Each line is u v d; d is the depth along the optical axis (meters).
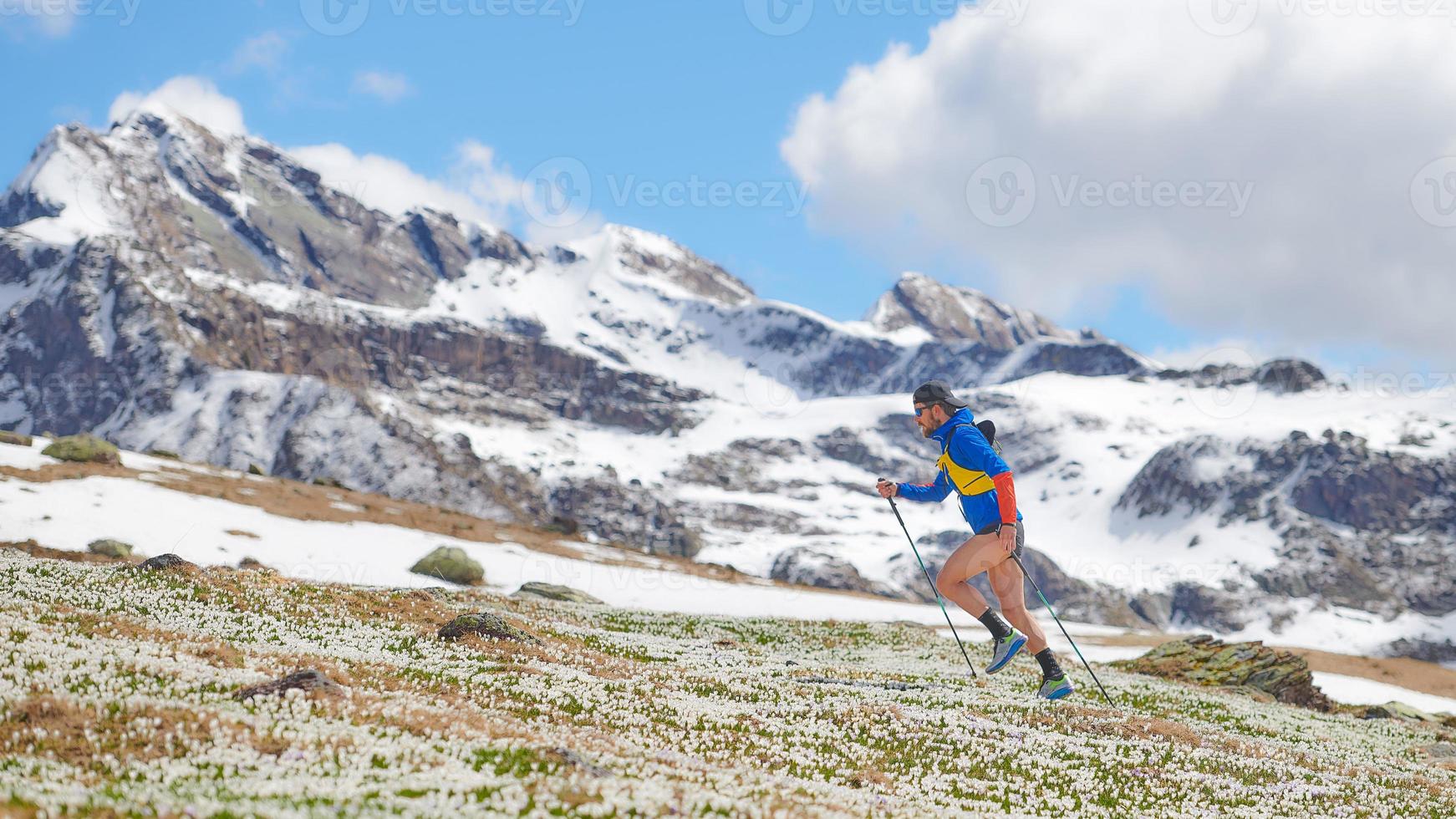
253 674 15.22
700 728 17.02
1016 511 14.69
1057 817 14.05
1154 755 19.45
